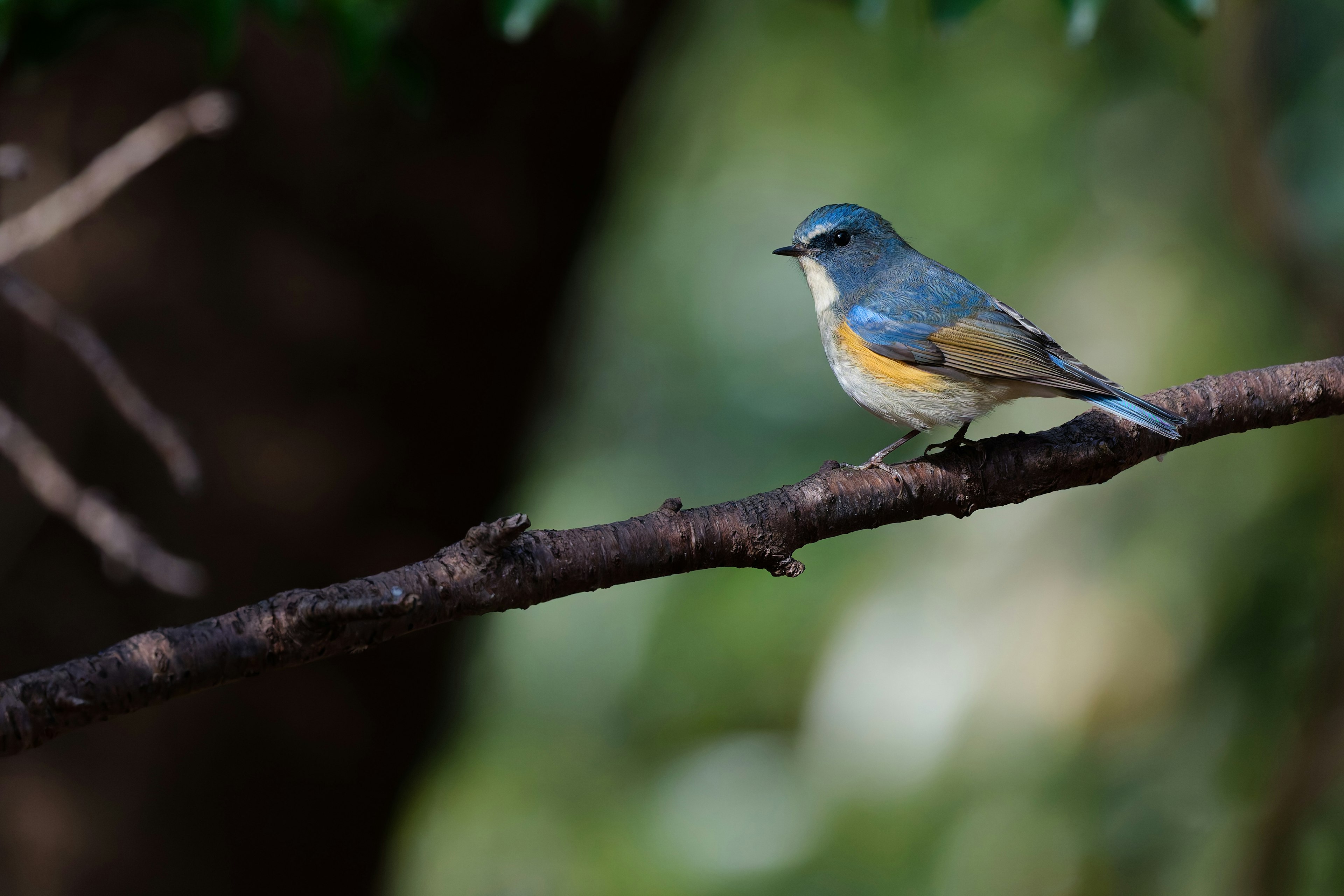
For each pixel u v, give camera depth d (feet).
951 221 54.49
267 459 31.63
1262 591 35.12
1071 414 44.21
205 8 22.56
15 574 29.40
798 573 17.26
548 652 55.88
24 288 22.06
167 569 23.49
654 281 61.77
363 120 31.30
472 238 33.19
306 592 14.07
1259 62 37.73
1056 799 36.06
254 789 32.60
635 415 60.08
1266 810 32.01
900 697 38.45
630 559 15.92
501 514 38.01
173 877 31.83
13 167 20.53
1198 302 39.52
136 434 30.30
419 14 30.91
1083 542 37.11
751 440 58.03
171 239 30.25
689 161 61.00
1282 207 37.14
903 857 37.83
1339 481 33.55
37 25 23.89
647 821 49.32
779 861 44.16
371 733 34.01
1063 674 36.09
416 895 53.31
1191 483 36.68
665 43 40.22
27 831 30.66
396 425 33.37
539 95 32.86
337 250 31.83
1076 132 50.42
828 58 56.24
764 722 50.14
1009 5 51.96
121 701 13.17
